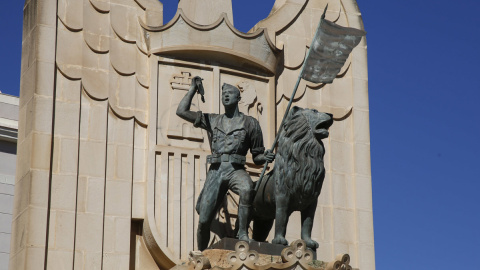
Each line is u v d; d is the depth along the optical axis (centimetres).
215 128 2008
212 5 2312
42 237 2016
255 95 2253
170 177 2133
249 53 2247
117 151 2123
